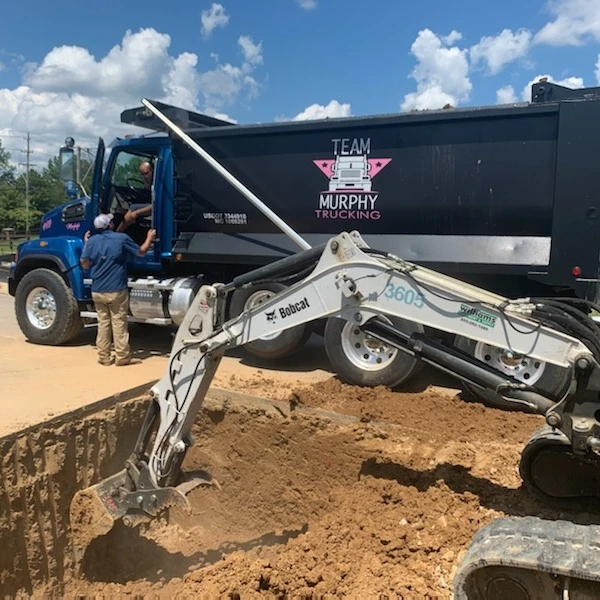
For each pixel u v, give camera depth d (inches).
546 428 176.4
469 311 146.0
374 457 219.5
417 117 255.6
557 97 240.4
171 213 327.6
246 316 171.2
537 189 240.1
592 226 230.5
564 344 136.6
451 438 221.6
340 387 266.5
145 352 337.1
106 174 346.0
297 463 245.4
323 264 161.0
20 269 363.6
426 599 146.1
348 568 162.6
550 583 116.3
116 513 189.0
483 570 121.7
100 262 291.4
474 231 254.4
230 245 308.7
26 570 197.6
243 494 257.3
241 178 302.0
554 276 238.7
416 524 179.0
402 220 266.7
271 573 166.9
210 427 265.3
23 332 355.9
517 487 188.1
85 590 209.2
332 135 277.0
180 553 239.9
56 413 219.3
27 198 3004.4
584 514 171.8
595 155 227.1
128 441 248.7
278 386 270.2
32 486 202.4
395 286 153.6
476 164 248.8
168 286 323.0
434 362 158.9
